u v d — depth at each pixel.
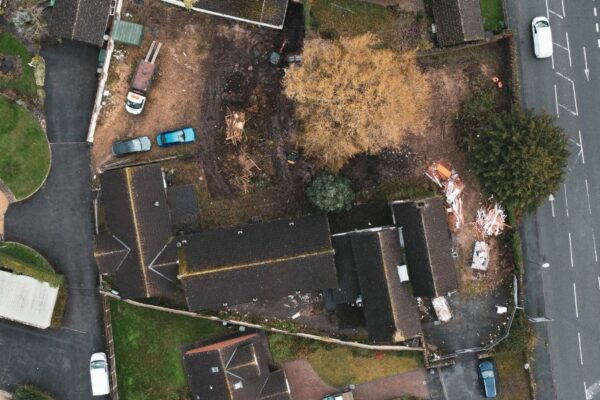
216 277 51.31
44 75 54.66
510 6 56.16
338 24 55.06
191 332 55.62
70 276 55.28
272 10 53.22
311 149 52.81
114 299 55.53
